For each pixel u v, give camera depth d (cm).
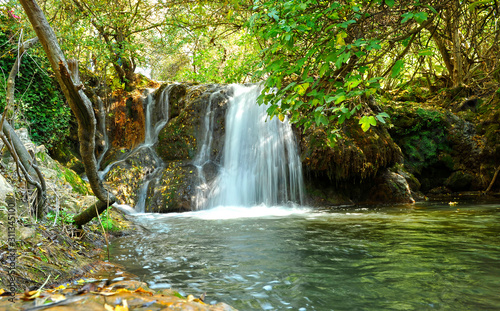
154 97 1202
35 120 970
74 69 260
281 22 285
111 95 1231
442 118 1193
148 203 912
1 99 859
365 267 345
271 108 321
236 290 286
